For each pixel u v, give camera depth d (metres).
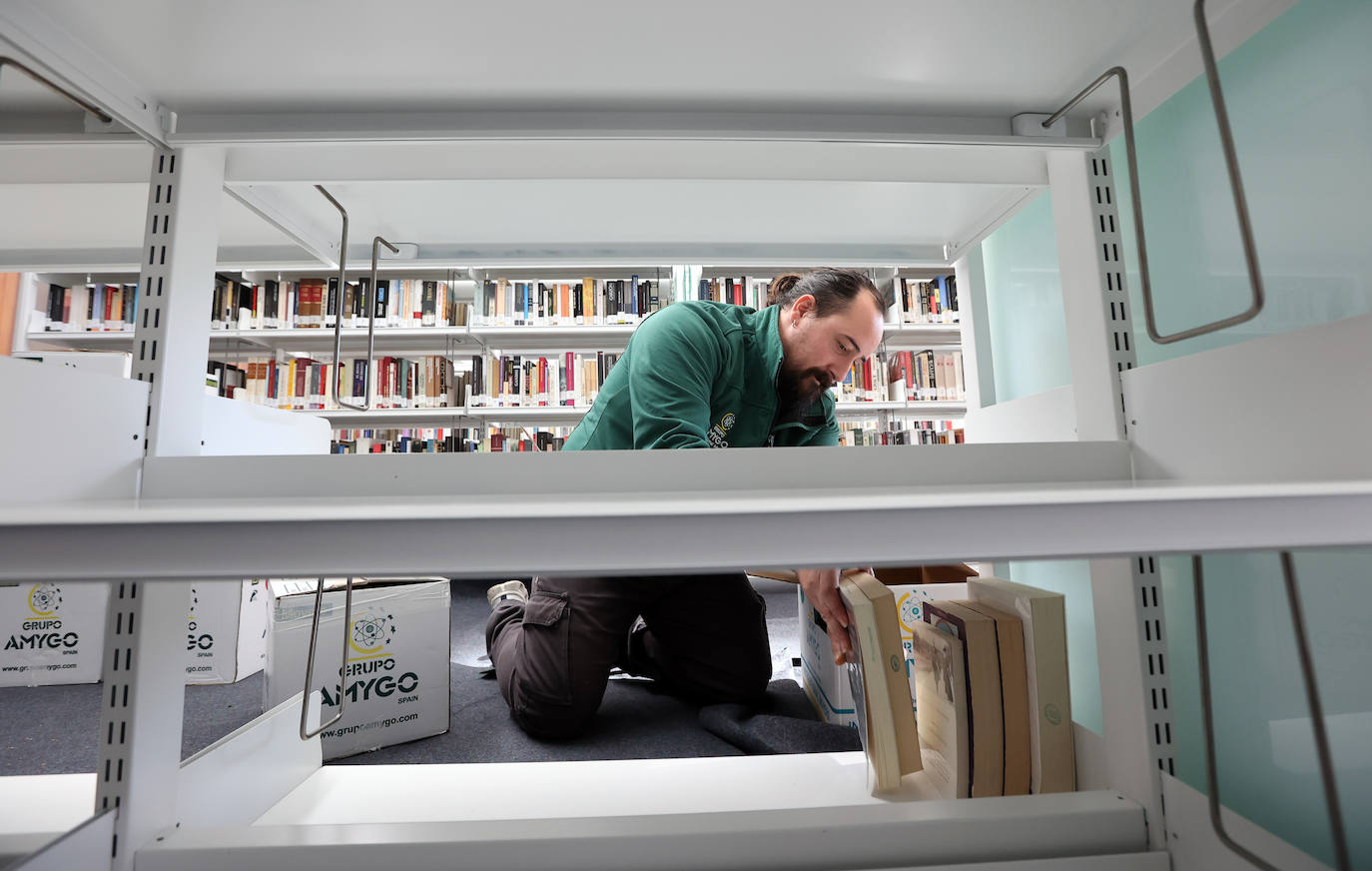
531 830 0.61
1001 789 0.72
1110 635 0.69
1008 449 0.67
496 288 3.02
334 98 0.65
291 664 1.13
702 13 0.54
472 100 0.66
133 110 0.62
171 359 0.65
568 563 0.35
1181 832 0.60
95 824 0.54
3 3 0.49
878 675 0.75
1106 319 0.71
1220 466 0.58
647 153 0.73
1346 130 0.56
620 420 1.20
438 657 1.26
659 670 1.52
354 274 2.99
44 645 1.65
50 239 1.02
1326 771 0.48
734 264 1.12
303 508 0.36
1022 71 0.64
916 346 3.32
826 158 0.75
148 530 0.34
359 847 0.58
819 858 0.60
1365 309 0.54
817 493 0.49
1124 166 0.82
